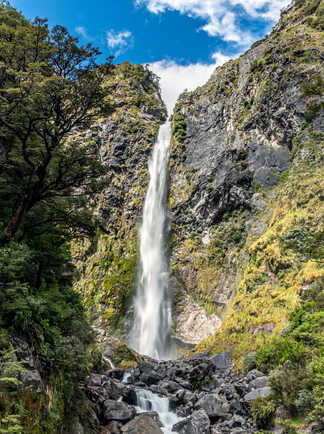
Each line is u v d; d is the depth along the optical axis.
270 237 35.69
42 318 12.98
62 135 16.45
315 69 44.25
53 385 11.55
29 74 13.66
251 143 49.69
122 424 15.81
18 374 9.50
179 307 50.66
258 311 29.78
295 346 18.97
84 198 18.03
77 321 14.56
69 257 18.36
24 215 14.44
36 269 13.96
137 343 51.84
